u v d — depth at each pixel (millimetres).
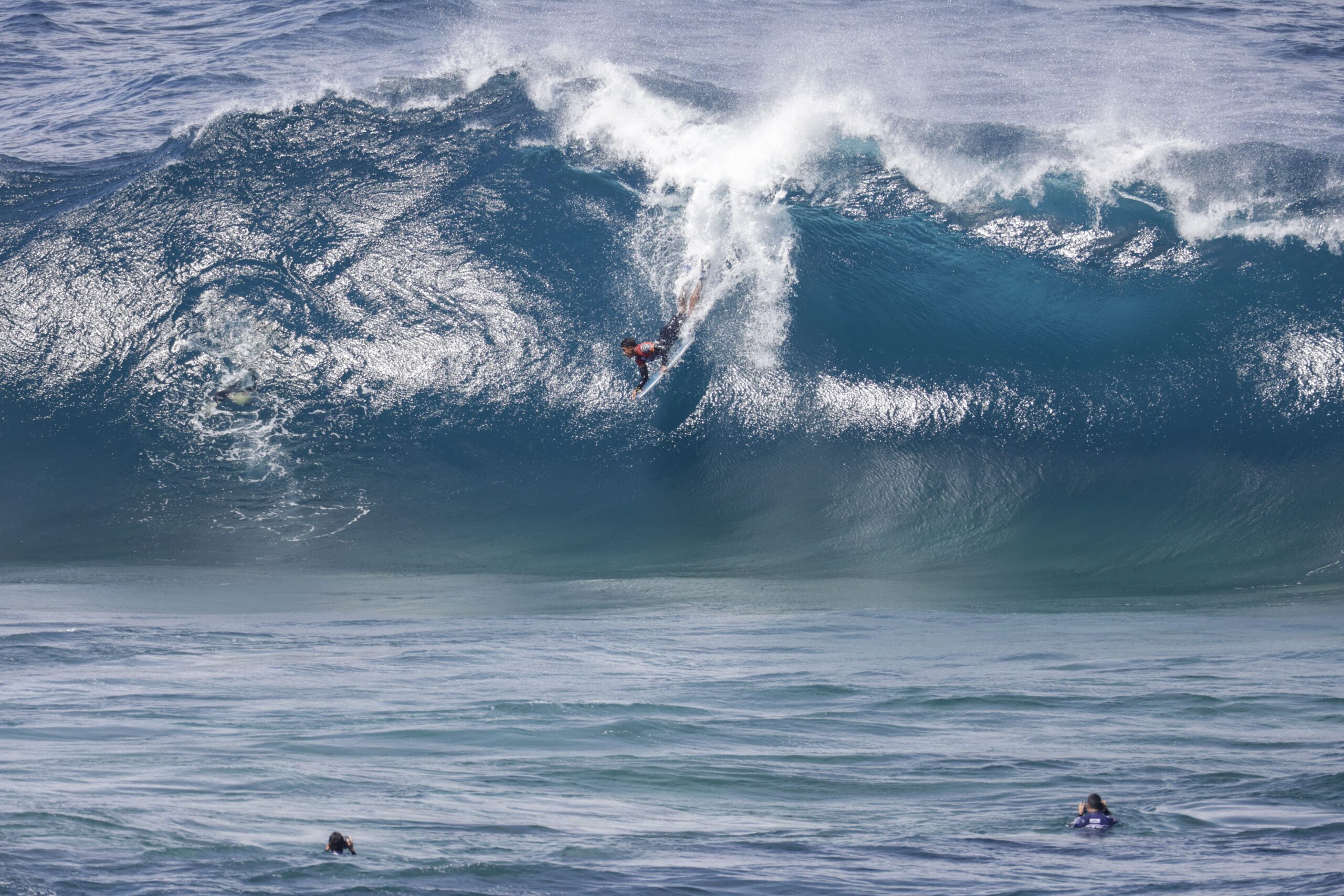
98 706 36938
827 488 70500
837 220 82438
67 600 57500
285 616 54625
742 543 67750
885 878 23125
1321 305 75625
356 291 78688
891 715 37312
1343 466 67938
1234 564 63281
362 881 21844
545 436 73938
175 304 78250
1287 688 40469
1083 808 27172
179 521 69688
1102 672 43375
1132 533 66125
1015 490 69125
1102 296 77812
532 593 60031
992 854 24781
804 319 77062
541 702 38344
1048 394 72750
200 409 74812
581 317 78125
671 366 75562
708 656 46344
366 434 73875
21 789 27094
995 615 55500
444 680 41750
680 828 26422
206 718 35750
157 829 24438
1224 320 75562
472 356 76375
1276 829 26438
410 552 67812
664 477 71938
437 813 26844
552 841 25016
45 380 76125
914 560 65562
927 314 77250
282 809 26562
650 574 64375
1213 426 70750
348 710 37062
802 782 30422
